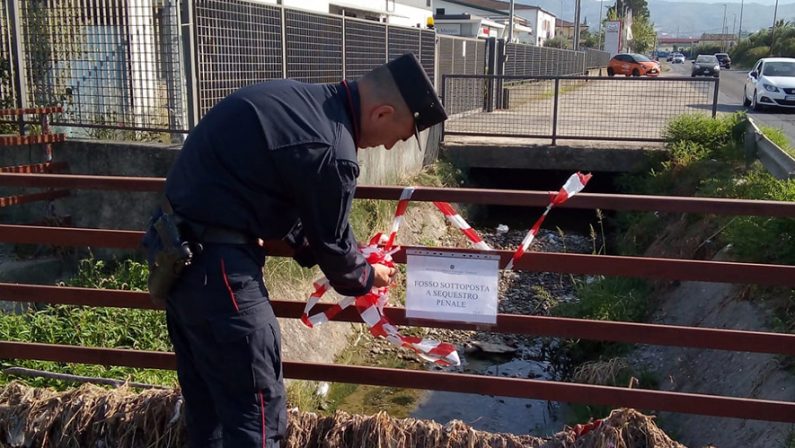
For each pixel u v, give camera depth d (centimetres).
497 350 798
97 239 340
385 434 321
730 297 674
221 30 742
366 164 984
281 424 263
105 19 720
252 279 249
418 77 248
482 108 1700
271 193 242
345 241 249
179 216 246
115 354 359
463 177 1277
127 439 337
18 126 743
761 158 982
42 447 342
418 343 301
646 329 309
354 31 1096
